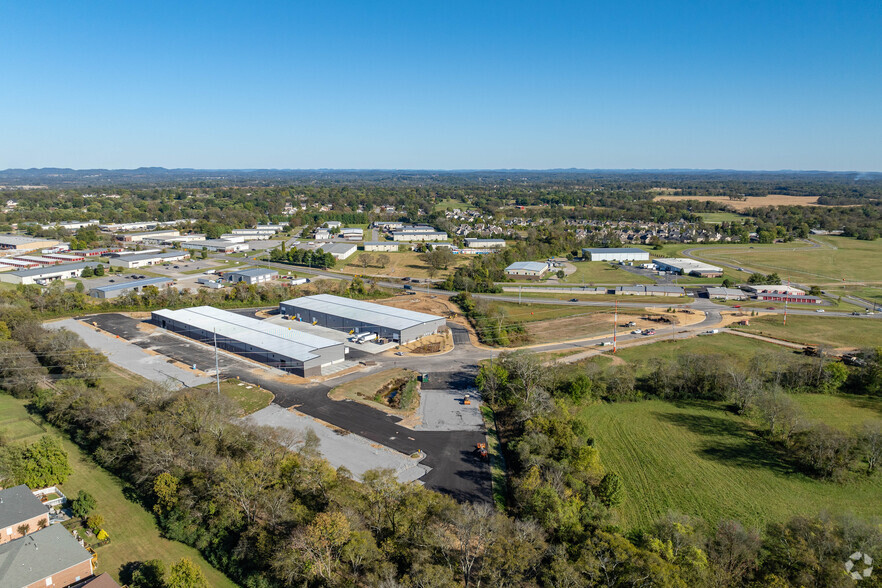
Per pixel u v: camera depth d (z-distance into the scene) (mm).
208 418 67688
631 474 66375
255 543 49625
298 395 87062
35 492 60188
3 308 116312
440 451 70625
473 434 75438
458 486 62531
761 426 79375
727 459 70125
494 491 61656
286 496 52938
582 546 47188
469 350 111375
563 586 42625
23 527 52344
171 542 53625
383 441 72812
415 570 43906
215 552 51250
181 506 54375
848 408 84688
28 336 100438
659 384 90688
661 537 49719
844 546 47188
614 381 88938
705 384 89562
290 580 45562
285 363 97500
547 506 53312
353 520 49156
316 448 69625
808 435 69438
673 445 73688
